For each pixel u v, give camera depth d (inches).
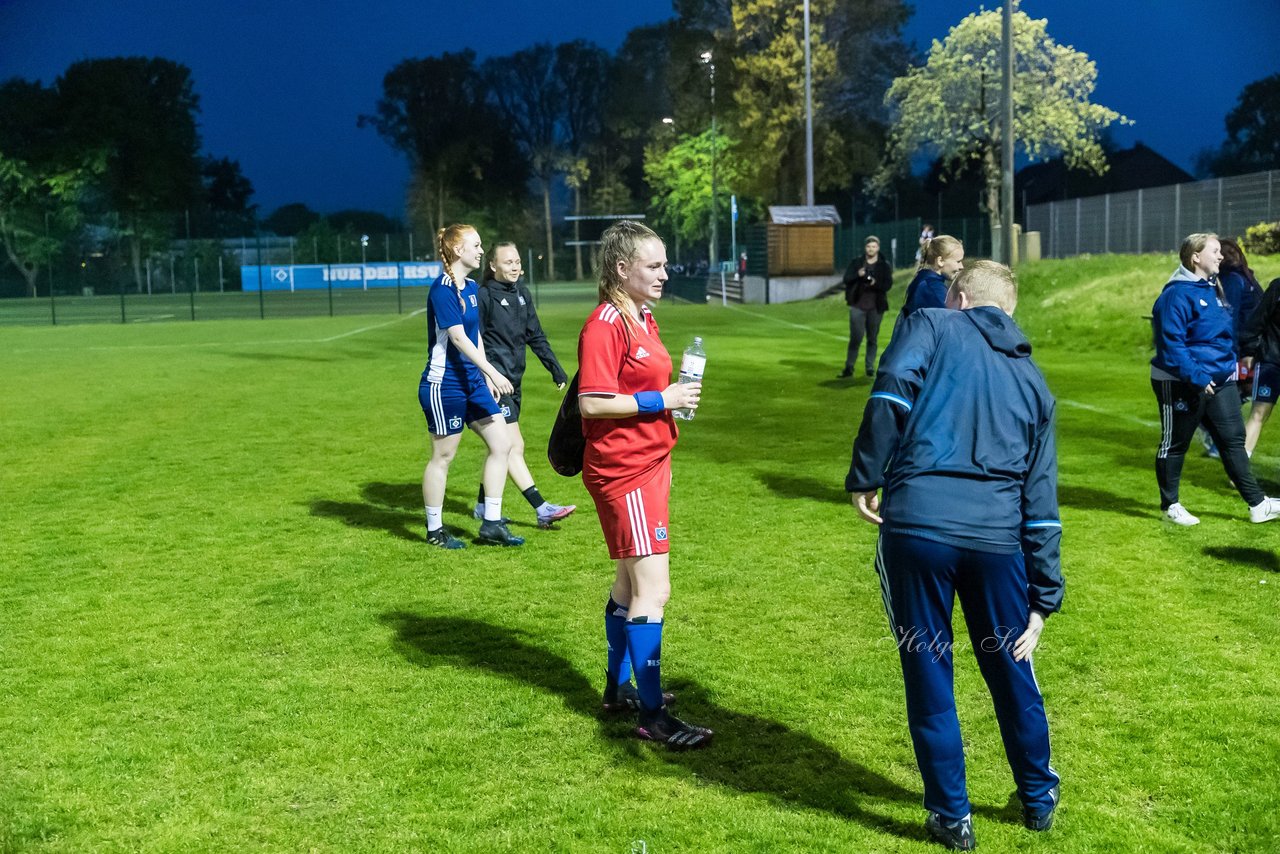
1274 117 1552.7
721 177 2284.7
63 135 2512.3
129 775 137.3
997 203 1667.1
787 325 1039.0
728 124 2124.8
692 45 2080.5
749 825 124.5
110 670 173.0
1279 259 792.3
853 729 149.8
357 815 127.5
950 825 118.9
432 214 3159.5
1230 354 250.4
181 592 215.3
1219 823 124.0
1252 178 1032.8
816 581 217.0
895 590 118.4
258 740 147.1
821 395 514.3
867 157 1996.8
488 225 3193.9
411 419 456.1
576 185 3238.2
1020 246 1100.5
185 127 2716.5
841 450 368.5
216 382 603.2
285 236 2834.6
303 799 131.3
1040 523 116.6
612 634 155.6
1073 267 943.0
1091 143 1653.5
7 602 209.3
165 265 2507.4
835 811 128.1
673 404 142.7
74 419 463.2
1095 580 214.1
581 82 3189.0
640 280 143.3
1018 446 116.2
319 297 2075.5
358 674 171.0
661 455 146.7
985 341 118.1
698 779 136.3
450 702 159.9
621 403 141.6
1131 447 362.6
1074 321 762.8
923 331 118.7
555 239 3319.4
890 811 128.0
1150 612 194.7
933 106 1654.8
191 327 1184.2
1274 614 193.0
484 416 246.4
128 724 152.5
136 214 2566.4
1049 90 1615.4
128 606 206.4
